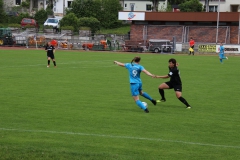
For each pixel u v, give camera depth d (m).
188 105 18.23
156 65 40.28
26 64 37.72
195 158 11.07
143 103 17.12
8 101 19.06
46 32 79.00
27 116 15.91
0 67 34.66
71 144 12.13
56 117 15.82
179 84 18.39
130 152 11.48
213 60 49.66
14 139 12.52
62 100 19.61
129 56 53.06
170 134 13.59
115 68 36.19
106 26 91.06
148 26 76.44
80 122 15.06
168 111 17.53
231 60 50.31
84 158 10.38
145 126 14.64
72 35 76.00
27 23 85.19
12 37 69.38
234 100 20.66
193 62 45.66
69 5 101.25
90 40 70.50
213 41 73.69
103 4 92.50
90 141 12.52
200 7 91.25
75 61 42.75
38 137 12.84
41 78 27.88
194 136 13.41
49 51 35.78
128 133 13.60
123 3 105.19
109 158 10.51
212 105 19.17
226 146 12.30
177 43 66.69
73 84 25.25
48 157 10.37
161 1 101.62
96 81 26.95
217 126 14.91
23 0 110.62
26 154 10.55
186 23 76.56
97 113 16.72
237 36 72.81
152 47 65.75
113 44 70.56
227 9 96.62
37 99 19.75
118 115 16.44
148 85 25.81
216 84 26.80
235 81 28.55
